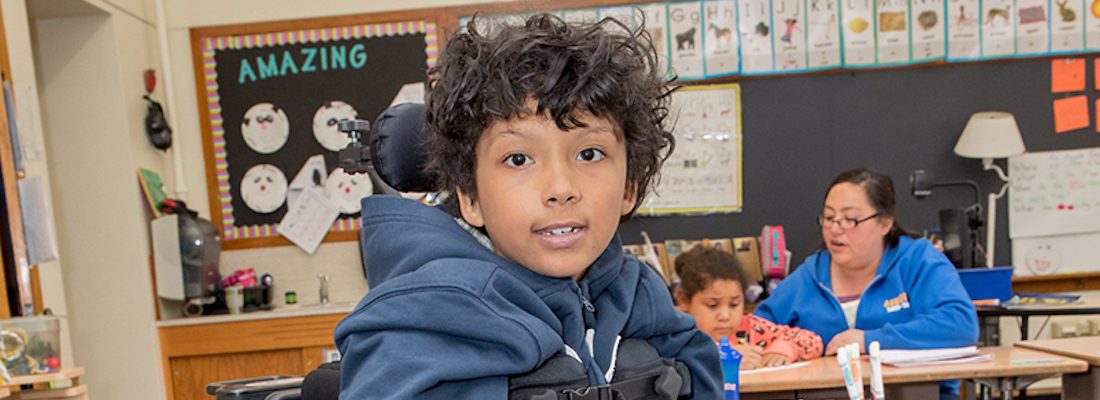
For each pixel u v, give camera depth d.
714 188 3.77
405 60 3.75
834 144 3.77
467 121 0.64
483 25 0.71
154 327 3.41
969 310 2.17
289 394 0.99
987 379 1.92
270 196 3.80
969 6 3.72
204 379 3.41
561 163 0.62
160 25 3.71
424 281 0.63
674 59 3.77
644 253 3.52
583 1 3.70
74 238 3.42
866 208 2.29
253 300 3.58
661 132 0.74
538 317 0.66
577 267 0.64
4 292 2.13
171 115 3.72
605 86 0.62
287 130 3.79
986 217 3.74
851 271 2.38
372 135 0.82
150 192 3.43
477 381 0.62
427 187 0.84
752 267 3.57
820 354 2.22
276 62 3.78
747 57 3.75
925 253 2.31
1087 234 3.75
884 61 3.74
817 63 3.75
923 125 3.76
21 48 2.59
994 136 3.52
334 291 3.78
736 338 2.35
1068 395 2.03
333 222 3.79
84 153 3.40
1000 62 3.75
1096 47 3.73
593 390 0.67
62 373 1.68
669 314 0.80
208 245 3.51
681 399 0.82
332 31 3.76
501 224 0.63
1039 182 3.75
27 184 2.26
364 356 0.63
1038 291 3.76
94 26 3.38
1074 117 3.75
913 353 2.00
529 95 0.61
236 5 3.77
